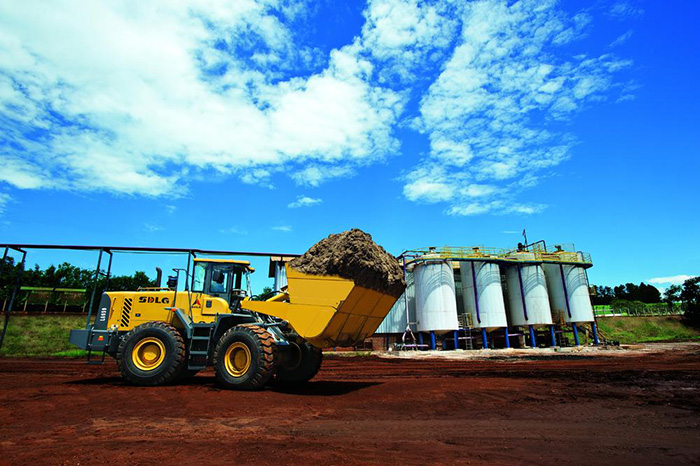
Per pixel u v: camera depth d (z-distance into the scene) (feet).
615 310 218.79
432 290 111.45
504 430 17.25
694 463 12.79
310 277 27.43
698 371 41.16
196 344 30.68
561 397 25.50
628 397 25.53
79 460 12.49
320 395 26.21
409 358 79.61
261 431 16.55
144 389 27.40
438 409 21.79
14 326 92.58
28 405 21.26
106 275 35.58
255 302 29.73
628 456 13.57
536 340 128.88
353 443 14.92
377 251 28.73
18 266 39.29
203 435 15.76
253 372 26.99
